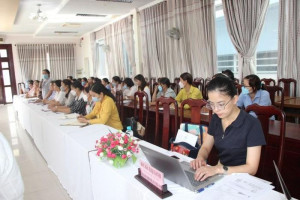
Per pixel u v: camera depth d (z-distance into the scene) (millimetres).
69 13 6281
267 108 1611
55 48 10023
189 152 1648
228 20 4312
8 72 9422
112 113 2781
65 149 2254
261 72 4270
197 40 5020
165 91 3787
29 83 7230
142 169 1253
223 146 1364
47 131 2914
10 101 9539
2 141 1246
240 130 1291
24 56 9445
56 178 2850
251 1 3938
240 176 1165
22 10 5891
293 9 3439
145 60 6547
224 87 1196
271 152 1983
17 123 6016
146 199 1123
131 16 6891
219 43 4961
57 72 10117
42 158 3529
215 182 1147
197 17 4949
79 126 2494
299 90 3541
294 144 1859
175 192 1124
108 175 1454
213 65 4816
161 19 5840
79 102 3490
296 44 3486
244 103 2539
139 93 3186
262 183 1103
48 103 4469
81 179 1906
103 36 8773
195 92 3199
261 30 3926
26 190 2611
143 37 6504
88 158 1710
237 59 4641
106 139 1505
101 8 6023
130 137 1553
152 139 3559
